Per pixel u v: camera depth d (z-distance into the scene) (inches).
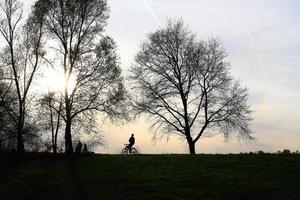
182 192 1418.6
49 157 2164.1
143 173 1717.5
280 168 1657.2
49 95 2283.5
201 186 1486.2
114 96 2342.5
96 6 2354.8
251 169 1680.6
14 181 1707.7
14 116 2370.8
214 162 1850.4
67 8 2340.1
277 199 1291.8
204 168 1752.0
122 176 1686.8
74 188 1558.8
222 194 1384.1
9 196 1519.4
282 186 1407.5
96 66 2329.0
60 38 2343.8
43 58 2354.8
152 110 2815.0
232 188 1438.2
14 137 2330.2
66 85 2306.8
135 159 2025.1
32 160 2110.0
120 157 2112.5
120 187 1529.3
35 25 2361.0
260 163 1769.2
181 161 1919.3
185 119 2802.7
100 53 2332.7
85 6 2338.8
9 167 1967.3
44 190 1562.5
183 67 2842.0
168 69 2861.7
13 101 2365.9
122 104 2373.3
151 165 1862.7
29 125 2341.3
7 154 2231.8
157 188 1480.1
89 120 2326.5
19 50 2363.4
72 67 2321.6
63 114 2285.9
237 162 1823.3
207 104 2797.7
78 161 2032.5
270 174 1579.7
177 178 1604.3
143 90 2854.3
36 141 2358.5
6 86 2410.2
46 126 2310.5
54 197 1472.7
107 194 1461.6
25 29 2364.7
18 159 2139.5
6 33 2342.5
